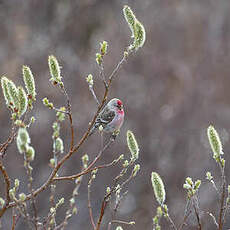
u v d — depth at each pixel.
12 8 22.70
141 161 18.16
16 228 15.60
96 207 17.27
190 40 21.03
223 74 20.12
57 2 23.00
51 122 18.30
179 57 20.56
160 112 19.16
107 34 21.02
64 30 22.69
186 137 18.59
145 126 18.72
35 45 21.75
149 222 16.94
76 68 20.27
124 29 20.77
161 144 18.47
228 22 21.20
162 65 20.05
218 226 5.28
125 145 17.62
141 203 17.30
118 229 5.64
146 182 17.61
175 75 20.08
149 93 19.38
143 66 19.80
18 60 20.89
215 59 20.52
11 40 21.86
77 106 18.78
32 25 22.62
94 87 19.17
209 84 19.89
